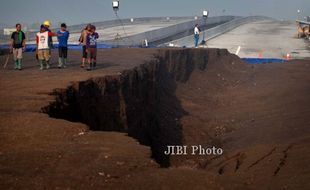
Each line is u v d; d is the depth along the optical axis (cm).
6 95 1205
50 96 1192
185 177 752
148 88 1956
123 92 1546
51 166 759
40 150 836
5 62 2070
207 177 766
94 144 884
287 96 2439
